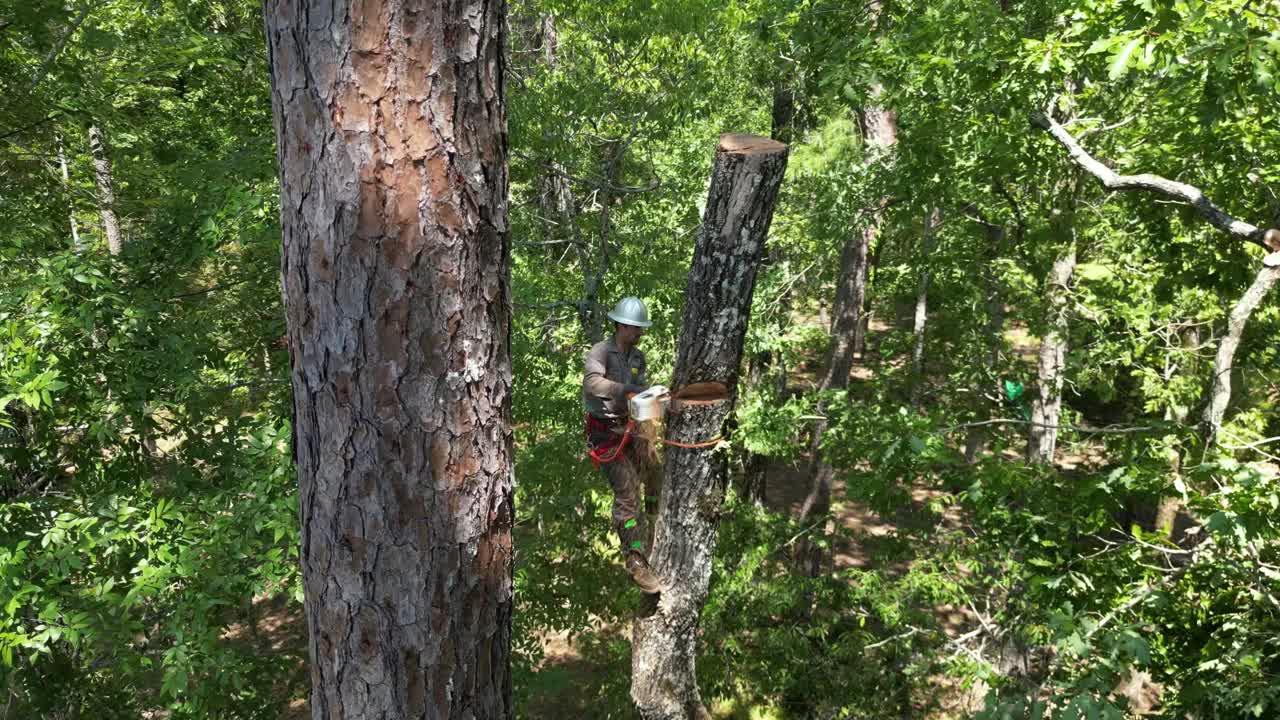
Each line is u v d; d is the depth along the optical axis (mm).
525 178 10273
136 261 6555
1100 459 13070
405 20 1741
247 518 5641
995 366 12445
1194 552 5059
